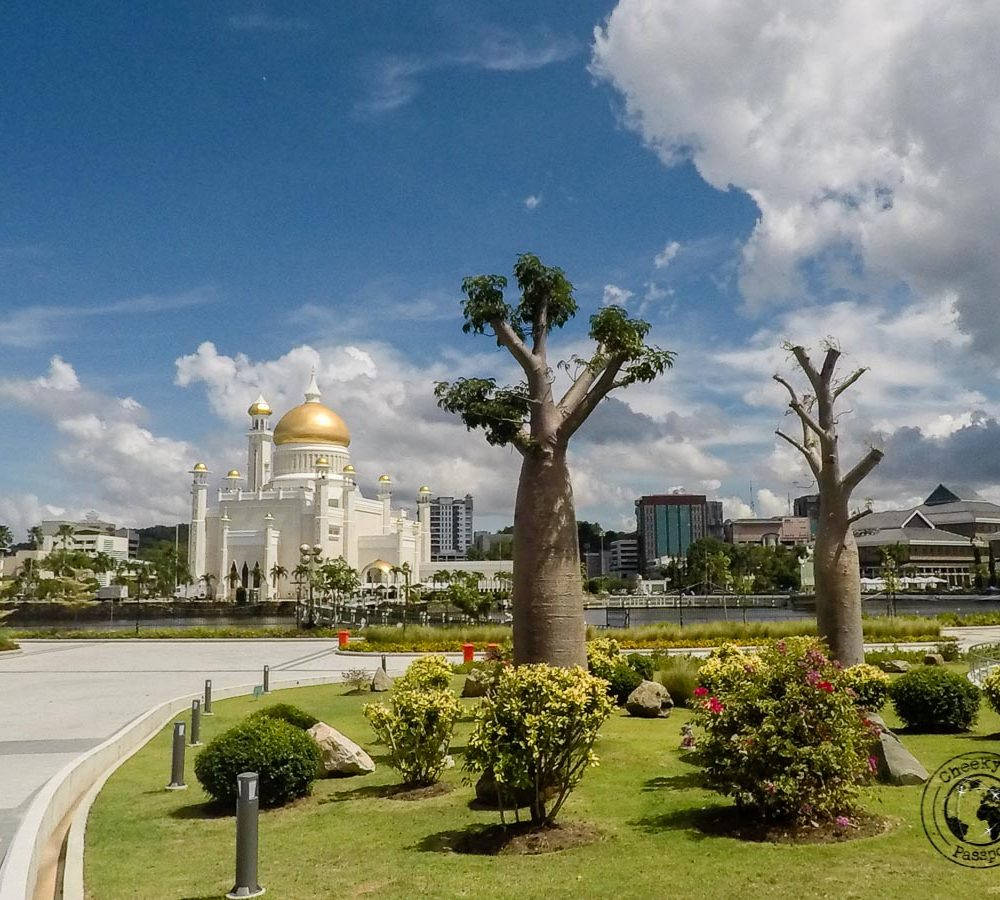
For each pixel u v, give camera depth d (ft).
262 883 29.50
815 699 33.22
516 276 55.01
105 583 474.90
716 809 36.81
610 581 543.39
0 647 146.00
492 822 36.63
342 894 28.02
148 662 127.03
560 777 34.71
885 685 59.41
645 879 27.76
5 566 550.77
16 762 50.14
